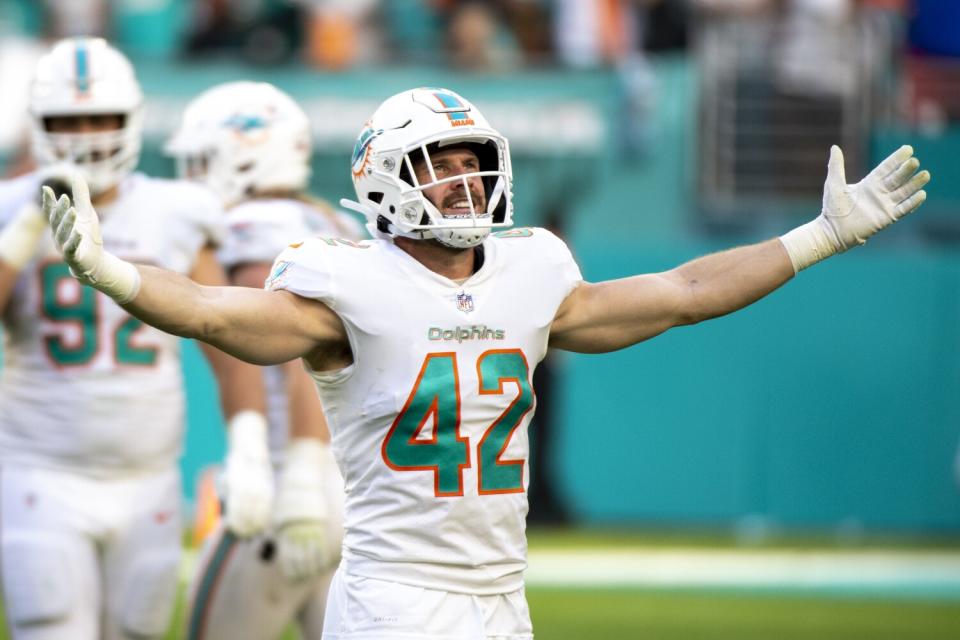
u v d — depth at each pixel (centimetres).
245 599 1753
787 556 3647
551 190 4219
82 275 1097
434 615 1204
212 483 1873
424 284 1217
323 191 4169
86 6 4388
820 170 4250
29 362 1730
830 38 4253
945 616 2988
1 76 4038
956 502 3978
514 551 1248
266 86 1909
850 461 3978
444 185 1234
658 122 4209
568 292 1268
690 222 4225
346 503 1256
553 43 4456
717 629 2812
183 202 1767
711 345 3962
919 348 3969
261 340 1173
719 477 3975
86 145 1712
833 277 3962
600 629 2791
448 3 4475
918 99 4512
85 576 1691
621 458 3969
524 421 1249
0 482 1714
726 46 4238
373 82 4153
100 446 1717
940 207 4166
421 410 1201
